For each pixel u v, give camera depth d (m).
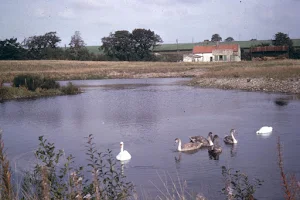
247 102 35.09
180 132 22.56
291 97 37.66
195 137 19.69
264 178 13.05
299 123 23.55
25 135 23.02
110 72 89.25
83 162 15.59
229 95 41.78
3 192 5.45
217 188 12.09
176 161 16.11
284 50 111.00
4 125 27.06
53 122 27.81
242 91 45.75
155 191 12.06
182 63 105.94
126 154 16.50
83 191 6.34
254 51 115.56
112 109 33.94
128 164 15.64
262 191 11.71
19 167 14.02
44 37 138.00
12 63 104.50
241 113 28.70
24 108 36.56
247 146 18.31
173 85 60.31
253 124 23.98
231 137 19.41
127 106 35.81
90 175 13.10
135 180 13.36
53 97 46.84
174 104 35.81
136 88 57.03
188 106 34.00
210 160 16.11
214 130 22.81
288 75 48.84
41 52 134.50
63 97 46.47
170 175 14.00
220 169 14.55
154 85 61.91
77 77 83.88
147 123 25.95
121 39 134.62
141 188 12.40
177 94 45.19
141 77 85.19
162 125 25.02
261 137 20.12
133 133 22.62
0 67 96.69
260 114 27.81
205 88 52.22
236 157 16.34
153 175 14.02
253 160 15.65
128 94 47.75
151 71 89.56
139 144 19.66
